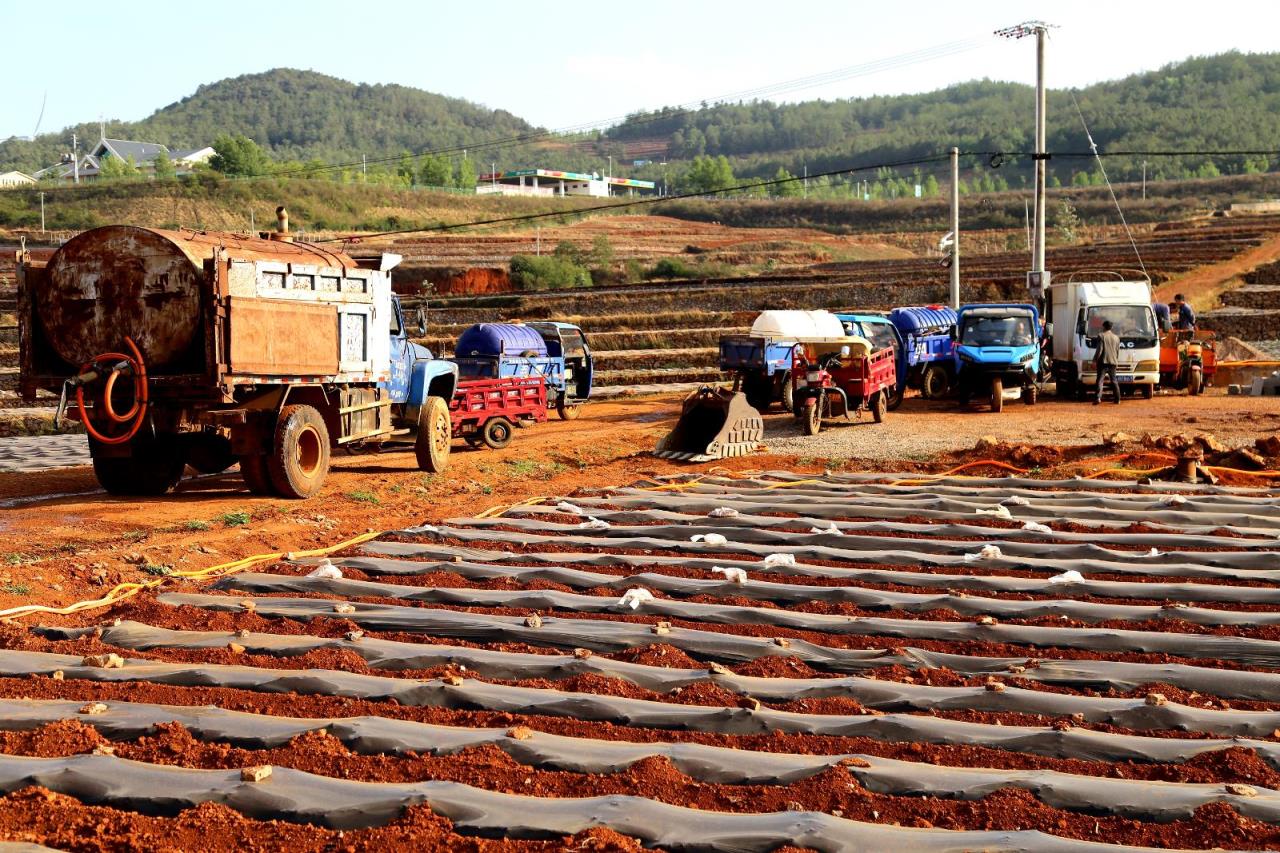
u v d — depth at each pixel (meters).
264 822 5.30
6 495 15.31
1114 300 27.16
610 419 27.09
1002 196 147.25
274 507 14.09
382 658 7.82
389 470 18.00
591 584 10.05
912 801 5.46
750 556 11.30
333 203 120.31
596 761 5.91
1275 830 5.11
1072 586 9.70
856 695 7.01
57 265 13.52
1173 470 15.82
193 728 6.38
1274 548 11.16
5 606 9.17
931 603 9.20
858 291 59.66
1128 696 7.10
